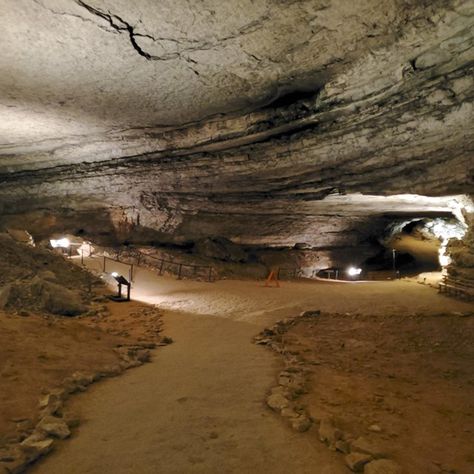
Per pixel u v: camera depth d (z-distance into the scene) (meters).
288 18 6.91
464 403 5.66
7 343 6.36
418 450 4.16
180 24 7.06
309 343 8.67
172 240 20.31
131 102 10.62
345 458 3.84
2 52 7.89
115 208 19.22
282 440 4.22
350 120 9.85
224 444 4.09
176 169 15.14
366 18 6.93
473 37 6.86
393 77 8.23
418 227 28.58
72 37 7.40
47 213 19.52
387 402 5.49
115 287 14.35
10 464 3.41
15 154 16.09
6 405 4.51
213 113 11.48
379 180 12.27
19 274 12.37
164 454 3.85
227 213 19.09
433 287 15.78
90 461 3.69
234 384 5.90
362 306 12.32
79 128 12.99
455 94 8.02
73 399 5.07
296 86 9.58
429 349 8.44
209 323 10.33
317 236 22.55
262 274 20.67
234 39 7.55
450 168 10.70
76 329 8.12
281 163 12.88
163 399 5.21
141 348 7.72
